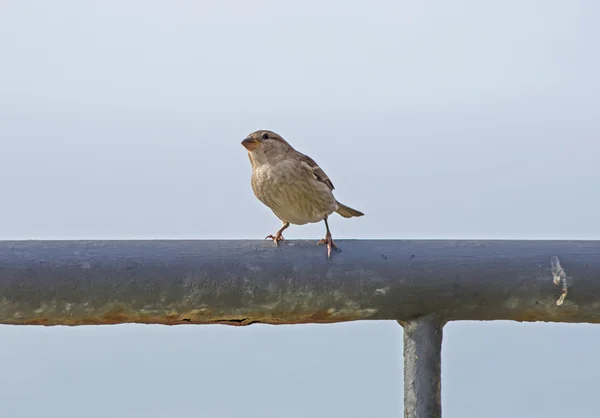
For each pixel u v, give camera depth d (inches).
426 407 173.8
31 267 167.2
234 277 169.9
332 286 171.5
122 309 170.9
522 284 171.5
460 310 174.4
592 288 171.3
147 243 173.3
